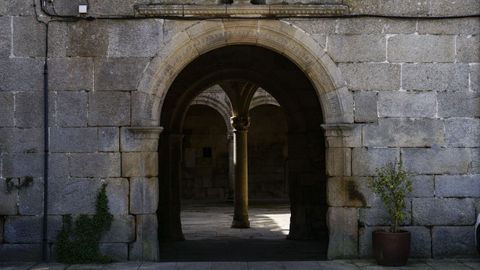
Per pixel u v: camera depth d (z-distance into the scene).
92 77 9.45
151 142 9.50
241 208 16.36
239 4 9.49
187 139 27.78
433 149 9.58
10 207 9.35
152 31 9.50
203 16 9.53
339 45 9.60
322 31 9.60
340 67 9.60
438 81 9.62
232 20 9.55
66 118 9.41
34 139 9.40
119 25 9.49
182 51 9.55
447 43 9.64
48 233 9.34
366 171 9.55
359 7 9.62
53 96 9.43
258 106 27.12
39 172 9.38
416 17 9.62
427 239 9.50
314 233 13.44
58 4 9.47
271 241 13.40
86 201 9.37
